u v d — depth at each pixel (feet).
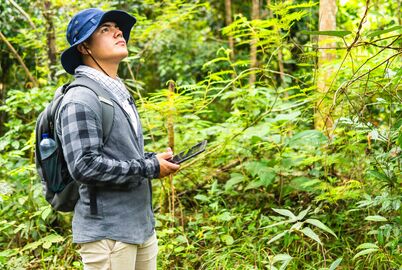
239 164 13.19
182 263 10.23
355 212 10.78
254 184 11.44
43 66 18.44
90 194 6.33
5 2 19.83
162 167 6.61
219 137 12.39
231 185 11.71
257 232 10.62
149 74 23.21
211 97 12.29
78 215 6.53
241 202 12.28
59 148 6.54
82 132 6.03
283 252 9.99
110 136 6.34
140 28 15.56
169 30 19.67
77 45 6.70
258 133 11.57
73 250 10.77
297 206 11.84
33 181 12.22
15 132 13.80
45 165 6.55
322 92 10.33
